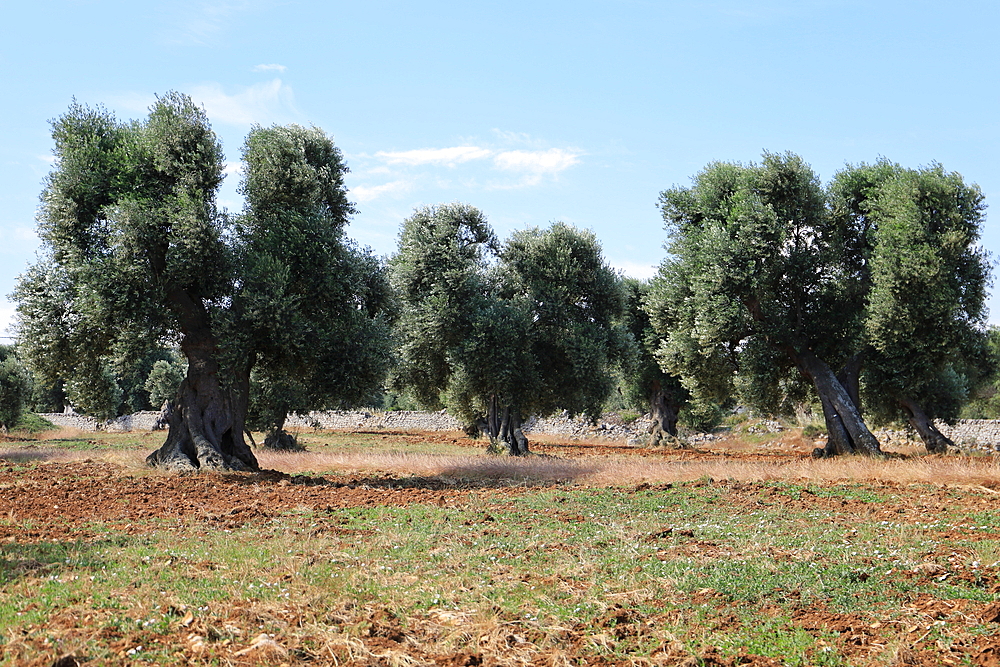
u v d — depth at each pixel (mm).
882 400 32250
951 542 9977
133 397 69000
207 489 17781
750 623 6957
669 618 7160
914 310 24375
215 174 22250
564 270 33188
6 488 17922
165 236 20750
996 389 50031
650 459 29297
